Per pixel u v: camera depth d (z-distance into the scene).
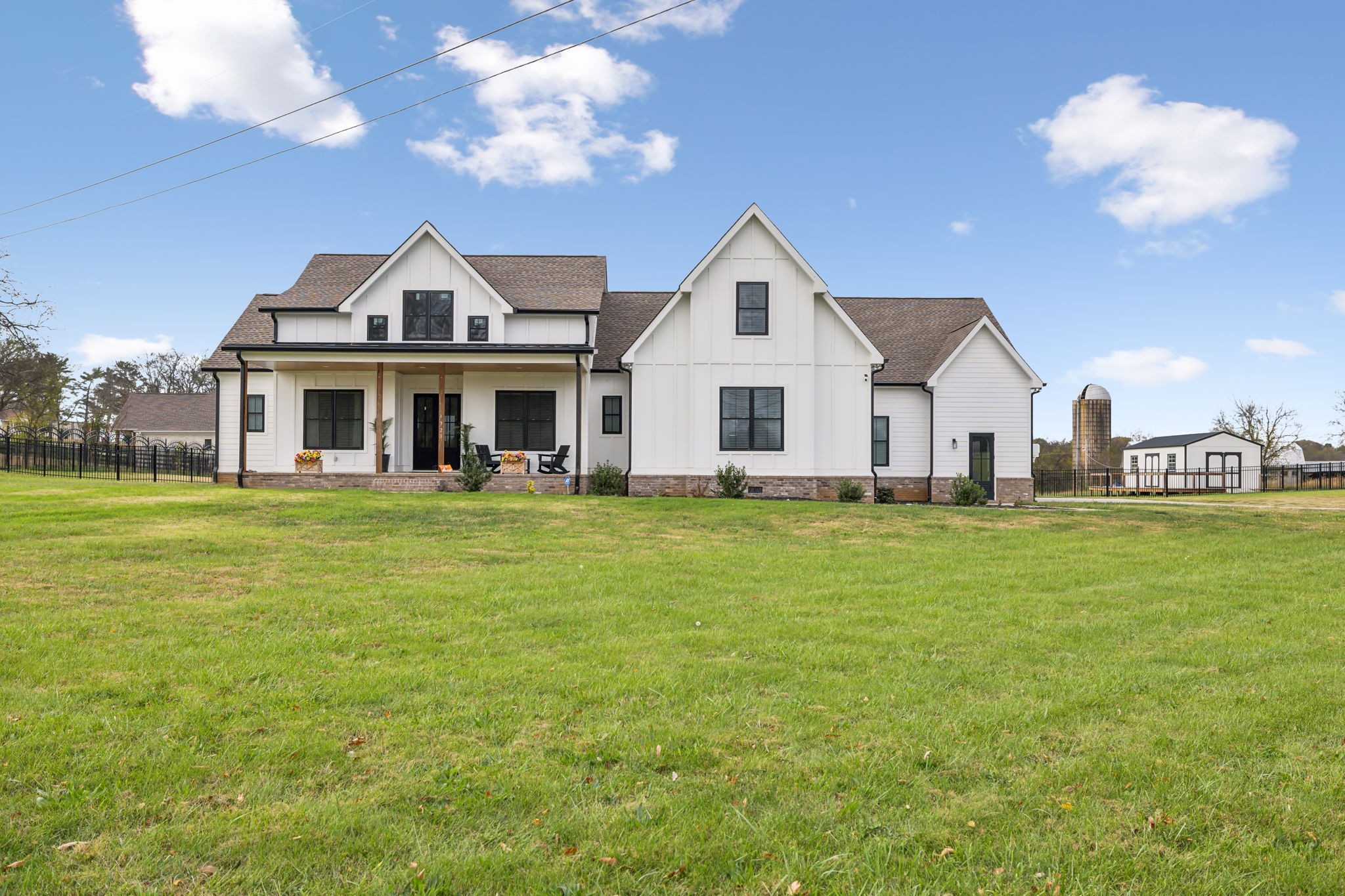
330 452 25.53
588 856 3.69
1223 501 32.91
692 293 24.41
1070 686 6.23
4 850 3.65
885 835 3.92
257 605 8.66
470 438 25.75
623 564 12.16
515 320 25.09
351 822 3.93
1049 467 61.12
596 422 26.31
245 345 23.27
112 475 30.83
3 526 13.33
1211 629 8.32
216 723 5.16
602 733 5.14
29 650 6.76
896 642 7.57
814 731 5.21
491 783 4.40
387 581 10.32
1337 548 15.19
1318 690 6.17
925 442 27.92
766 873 3.57
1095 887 3.50
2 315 35.28
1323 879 3.55
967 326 28.88
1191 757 4.86
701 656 7.04
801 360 24.44
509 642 7.43
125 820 3.93
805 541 15.60
